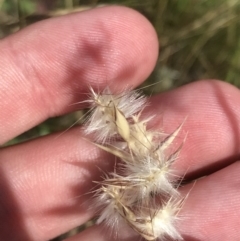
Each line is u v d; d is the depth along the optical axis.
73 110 0.06
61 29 0.06
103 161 0.06
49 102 0.06
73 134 0.06
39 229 0.06
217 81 0.06
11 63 0.06
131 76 0.06
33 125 0.06
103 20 0.06
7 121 0.06
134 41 0.06
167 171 0.05
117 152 0.05
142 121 0.05
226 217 0.06
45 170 0.06
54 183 0.06
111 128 0.05
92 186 0.06
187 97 0.06
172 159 0.05
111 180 0.05
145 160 0.05
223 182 0.06
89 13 0.06
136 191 0.05
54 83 0.06
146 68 0.06
